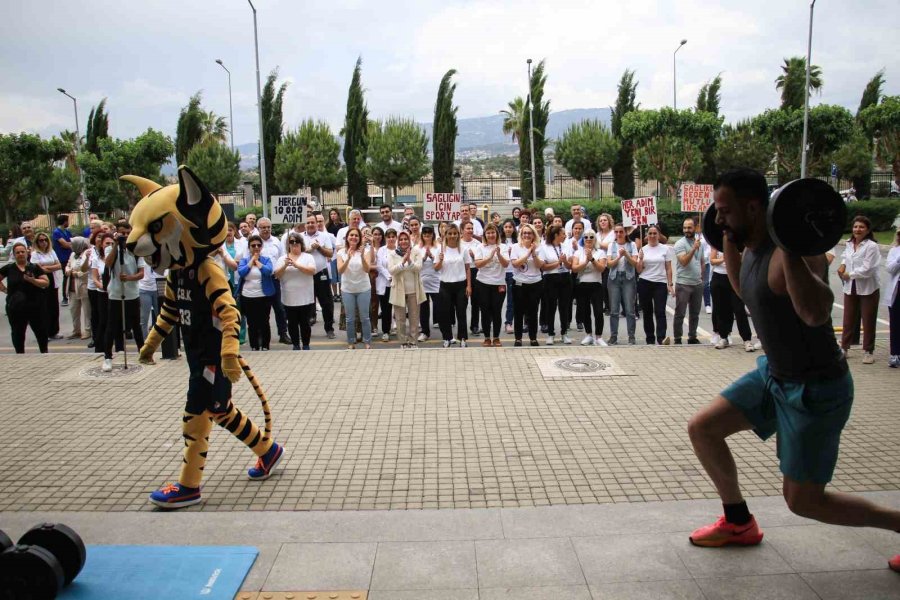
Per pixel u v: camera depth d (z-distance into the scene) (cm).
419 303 1112
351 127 4369
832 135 3603
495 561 421
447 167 4262
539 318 1277
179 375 880
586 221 1345
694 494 521
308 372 879
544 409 721
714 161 3822
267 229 1190
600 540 443
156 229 496
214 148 4091
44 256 1292
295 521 480
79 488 554
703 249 1414
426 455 605
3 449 637
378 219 3045
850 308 940
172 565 420
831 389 356
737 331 1198
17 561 375
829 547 425
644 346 1002
